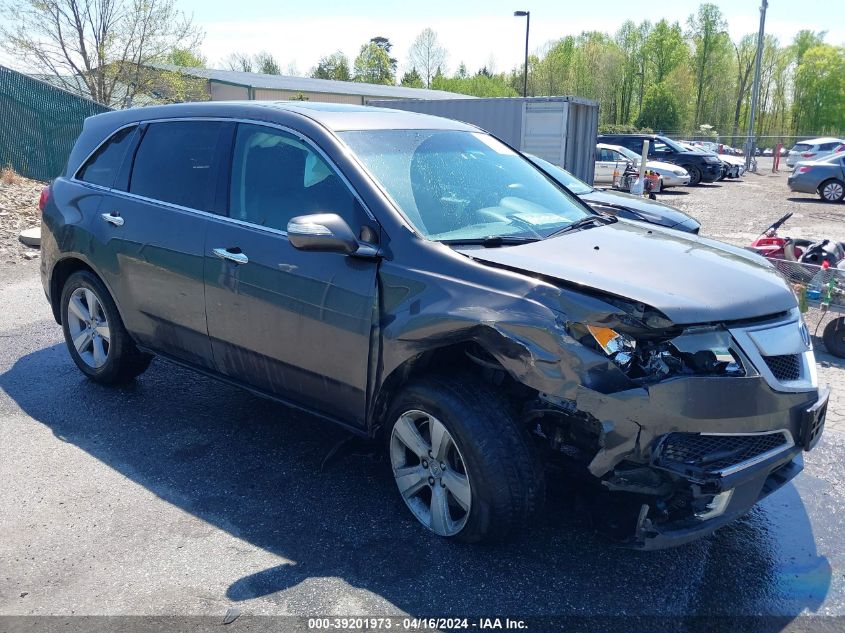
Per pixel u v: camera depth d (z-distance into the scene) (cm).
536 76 8075
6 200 1215
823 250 675
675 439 285
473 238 347
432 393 319
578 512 364
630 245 352
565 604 297
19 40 2209
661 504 292
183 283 415
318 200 368
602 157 2370
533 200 407
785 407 298
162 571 313
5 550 325
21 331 642
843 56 8206
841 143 3578
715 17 8500
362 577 311
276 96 3994
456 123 459
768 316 308
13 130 1565
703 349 284
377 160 372
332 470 403
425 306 316
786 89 8619
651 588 310
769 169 4038
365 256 336
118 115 495
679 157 2764
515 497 306
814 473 422
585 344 283
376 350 336
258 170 396
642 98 8719
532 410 302
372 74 8000
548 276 302
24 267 886
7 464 402
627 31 8988
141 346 470
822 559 336
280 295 367
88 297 496
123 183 465
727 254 362
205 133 429
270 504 368
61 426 452
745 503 300
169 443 432
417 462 352
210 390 514
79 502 366
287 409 484
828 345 645
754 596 308
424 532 343
